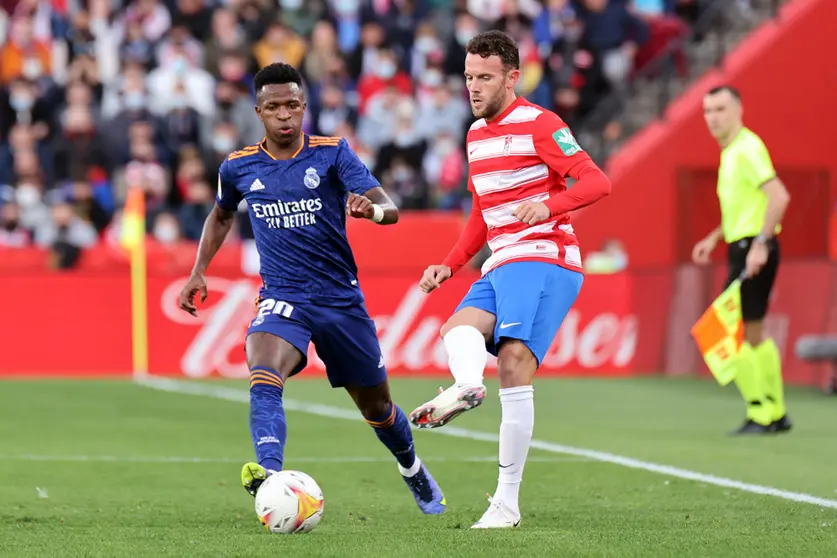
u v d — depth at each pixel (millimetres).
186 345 54969
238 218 57281
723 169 34594
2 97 63406
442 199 62344
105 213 59219
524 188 20109
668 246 64375
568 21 68375
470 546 17312
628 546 17422
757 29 66438
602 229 63781
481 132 20438
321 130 64438
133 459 30594
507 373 19734
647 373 55625
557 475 27438
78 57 63406
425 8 70000
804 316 51906
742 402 45406
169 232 58750
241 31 66250
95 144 61094
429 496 22219
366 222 55781
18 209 58562
